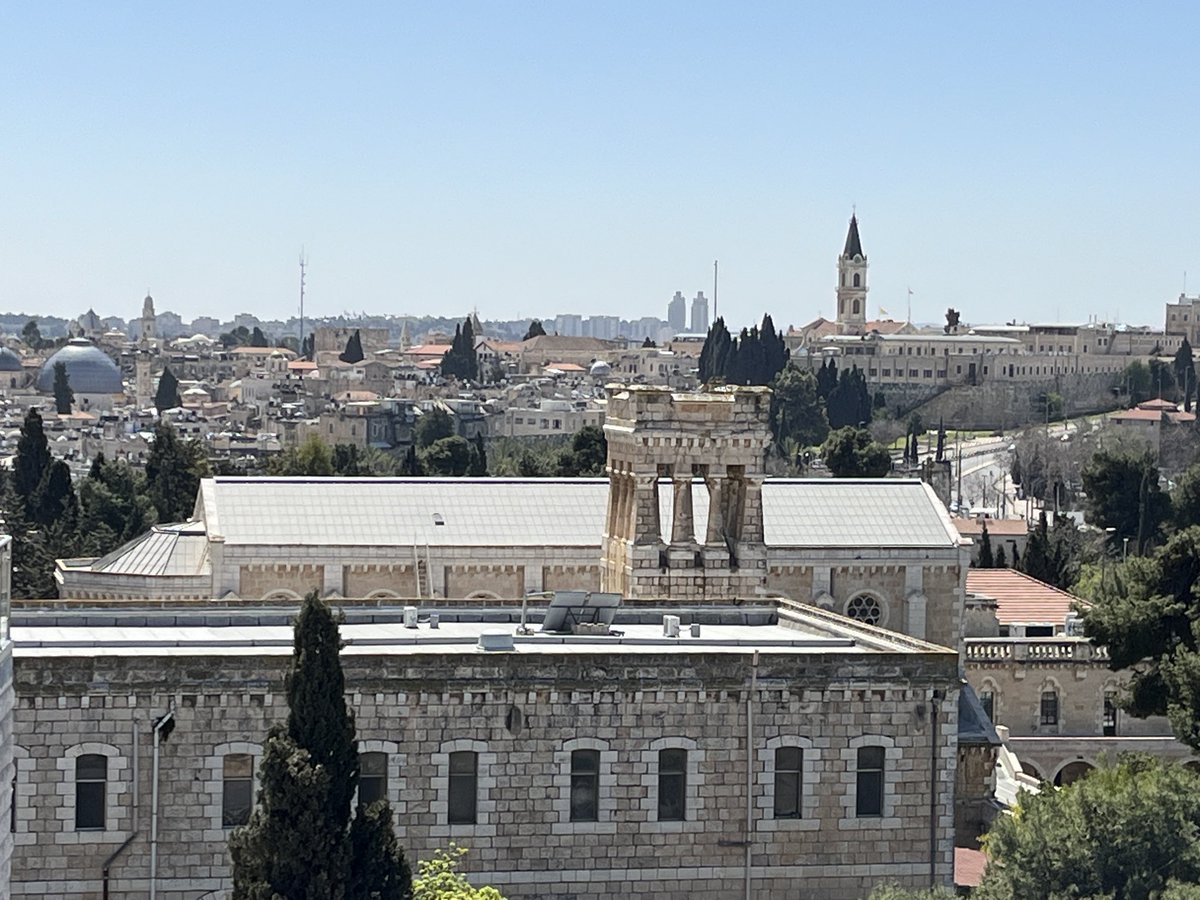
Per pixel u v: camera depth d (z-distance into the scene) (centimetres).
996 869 10175
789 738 9694
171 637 10275
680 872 9600
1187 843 9831
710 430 13775
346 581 14362
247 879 8462
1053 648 16912
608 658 9494
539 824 9462
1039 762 16700
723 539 13962
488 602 11625
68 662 8988
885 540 15200
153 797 9081
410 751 9331
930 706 9806
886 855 9794
